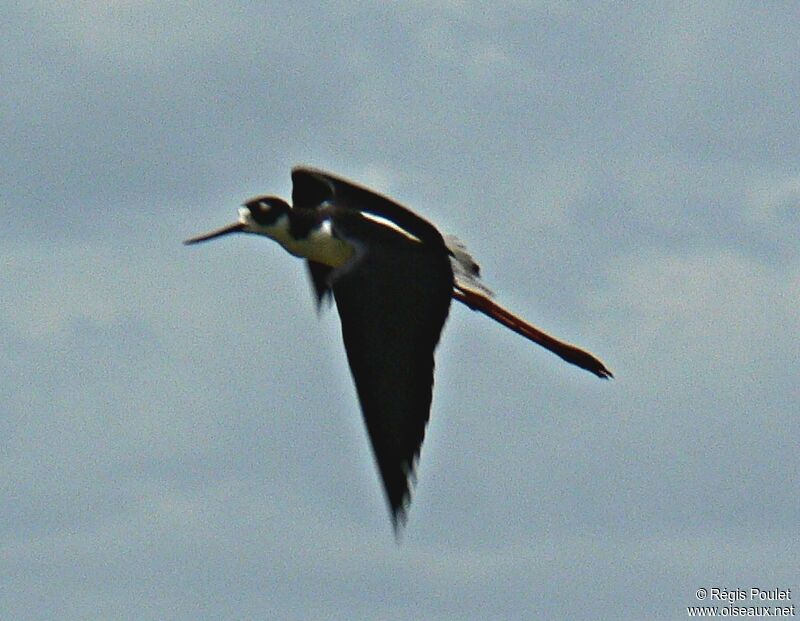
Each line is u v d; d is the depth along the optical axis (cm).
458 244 1788
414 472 1328
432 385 1361
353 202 1591
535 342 1789
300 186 1788
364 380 1353
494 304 1789
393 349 1366
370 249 1438
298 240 1783
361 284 1398
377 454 1334
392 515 1316
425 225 1484
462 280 1775
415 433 1341
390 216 1509
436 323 1388
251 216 1833
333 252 1767
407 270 1414
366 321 1377
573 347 1791
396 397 1350
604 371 1791
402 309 1385
